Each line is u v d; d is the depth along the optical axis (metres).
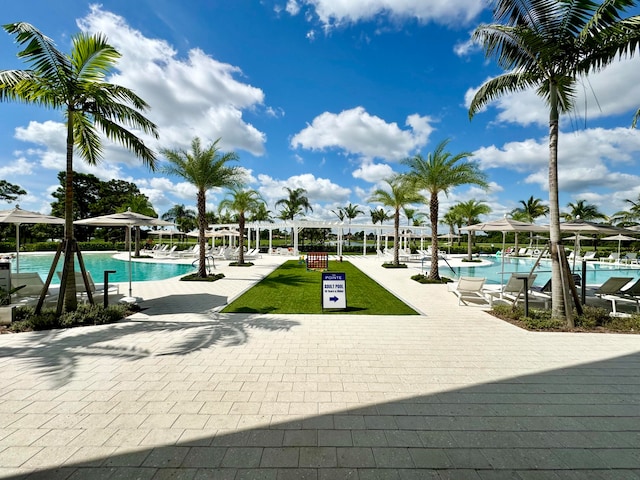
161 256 25.53
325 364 4.04
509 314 6.66
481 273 18.05
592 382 3.59
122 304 7.13
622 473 2.16
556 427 2.71
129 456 2.26
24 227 34.16
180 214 56.44
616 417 2.88
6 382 3.44
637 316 6.27
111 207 41.91
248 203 19.66
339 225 28.55
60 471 2.11
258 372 3.77
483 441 2.50
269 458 2.26
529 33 5.81
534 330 5.72
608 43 5.73
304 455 2.29
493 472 2.15
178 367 3.88
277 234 59.25
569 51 6.00
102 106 6.43
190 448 2.36
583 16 5.59
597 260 24.72
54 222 7.48
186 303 8.00
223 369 3.84
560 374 3.80
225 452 2.31
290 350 4.55
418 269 18.39
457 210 27.92
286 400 3.10
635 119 6.83
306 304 7.96
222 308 7.40
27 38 5.36
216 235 27.12
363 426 2.68
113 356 4.23
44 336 5.09
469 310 7.41
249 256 26.73
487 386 3.47
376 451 2.35
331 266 19.73
